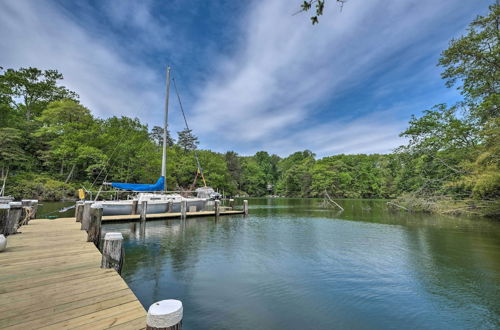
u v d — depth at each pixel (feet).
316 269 22.70
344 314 14.62
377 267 23.31
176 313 5.59
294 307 15.47
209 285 18.97
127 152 107.45
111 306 9.57
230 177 179.52
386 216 66.49
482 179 50.21
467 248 30.37
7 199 34.45
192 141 203.82
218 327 13.16
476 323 13.78
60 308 9.29
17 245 19.56
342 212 79.51
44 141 99.35
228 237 37.32
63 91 121.39
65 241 21.04
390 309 15.25
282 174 254.88
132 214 48.70
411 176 88.38
